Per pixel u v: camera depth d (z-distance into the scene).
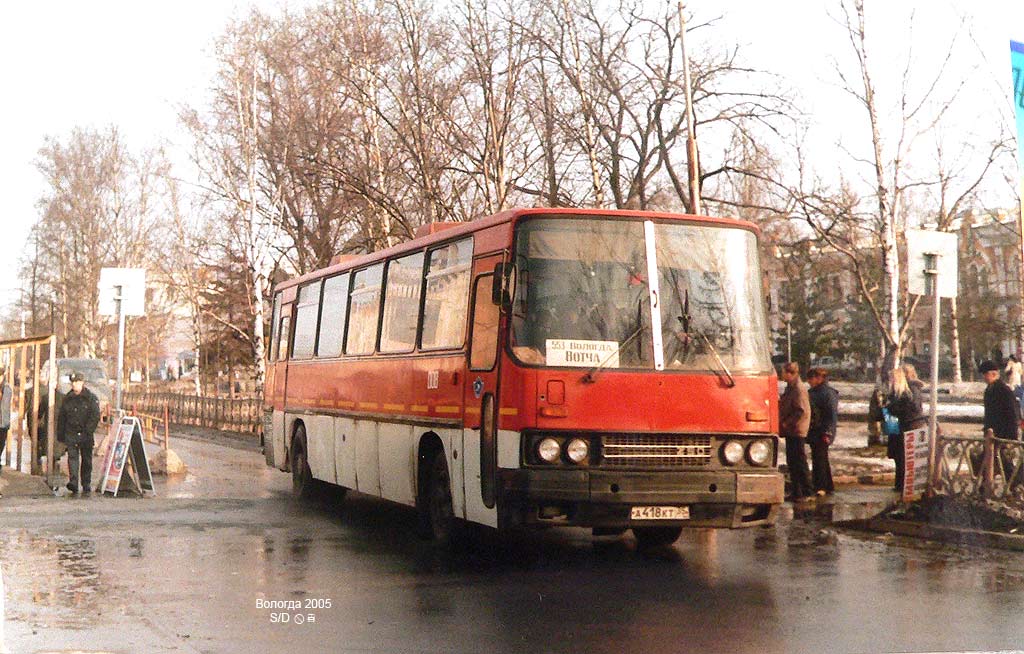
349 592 10.44
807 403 18.02
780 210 27.11
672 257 11.87
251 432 38.12
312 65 31.70
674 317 11.70
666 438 11.41
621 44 26.83
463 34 27.67
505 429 11.37
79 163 66.56
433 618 9.27
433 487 13.47
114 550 13.05
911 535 14.16
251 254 40.38
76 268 68.88
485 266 12.22
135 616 9.35
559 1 27.03
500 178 27.03
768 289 12.28
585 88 27.11
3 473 21.38
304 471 18.64
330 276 18.16
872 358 69.31
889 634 8.59
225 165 40.97
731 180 27.39
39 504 17.81
